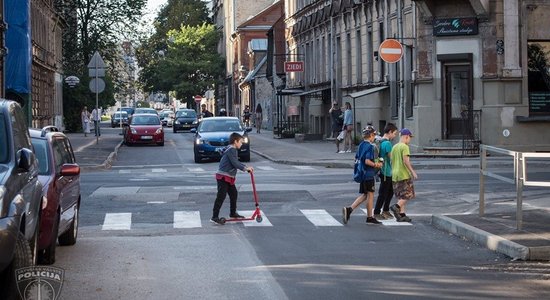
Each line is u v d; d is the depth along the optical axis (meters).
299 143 46.09
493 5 30.58
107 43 76.50
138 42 78.62
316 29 52.66
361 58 42.00
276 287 10.00
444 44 31.31
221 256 12.36
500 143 30.75
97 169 30.69
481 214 15.29
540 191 19.78
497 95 30.75
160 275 10.88
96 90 41.62
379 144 16.31
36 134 12.31
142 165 33.44
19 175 8.70
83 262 11.88
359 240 13.85
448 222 14.63
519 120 30.67
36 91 51.44
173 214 17.34
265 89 77.81
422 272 10.91
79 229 15.48
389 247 13.09
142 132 47.28
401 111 32.88
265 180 23.94
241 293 9.70
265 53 86.81
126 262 11.89
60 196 11.67
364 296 9.45
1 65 35.16
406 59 33.88
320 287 9.98
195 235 14.60
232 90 98.81
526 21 30.75
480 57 30.84
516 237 12.66
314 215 16.98
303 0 56.84
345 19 44.75
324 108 50.53
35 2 50.50
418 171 26.17
